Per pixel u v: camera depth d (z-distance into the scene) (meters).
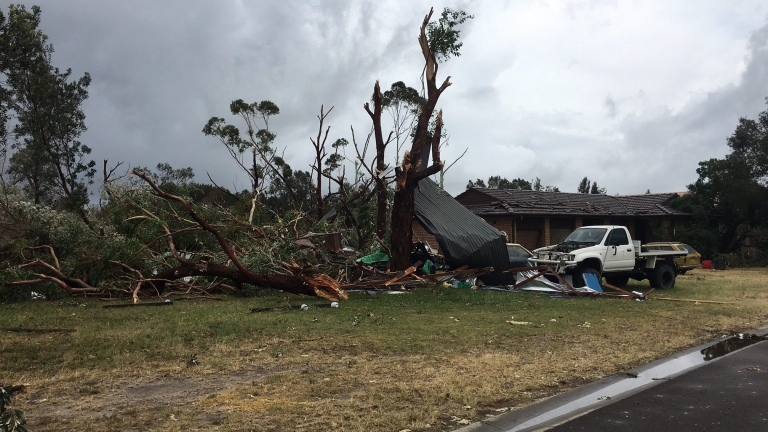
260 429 4.88
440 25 16.89
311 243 16.98
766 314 12.09
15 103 22.52
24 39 18.86
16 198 17.89
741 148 35.91
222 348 7.95
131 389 6.03
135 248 14.06
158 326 9.55
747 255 34.72
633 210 35.97
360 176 20.92
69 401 5.60
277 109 24.91
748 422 5.29
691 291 17.19
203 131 24.38
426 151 19.58
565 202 34.41
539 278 16.33
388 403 5.62
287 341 8.48
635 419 5.38
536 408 5.69
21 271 13.05
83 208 18.33
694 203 36.91
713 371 7.27
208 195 26.77
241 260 14.68
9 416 3.87
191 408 5.41
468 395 5.92
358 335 8.99
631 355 7.98
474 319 10.88
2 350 7.59
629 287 18.86
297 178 30.70
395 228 16.48
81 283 13.63
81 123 24.38
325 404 5.55
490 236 16.56
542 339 9.02
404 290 14.91
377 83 17.28
